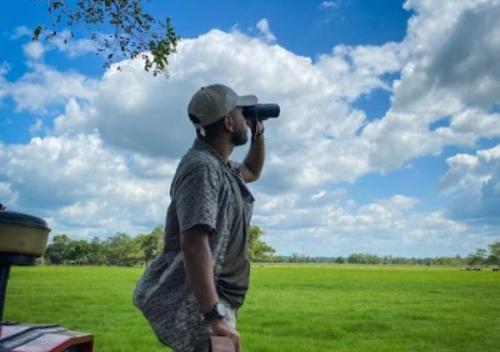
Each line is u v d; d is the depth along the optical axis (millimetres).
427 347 19938
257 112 2941
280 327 24188
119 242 153625
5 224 2309
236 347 2299
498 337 22047
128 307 31203
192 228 2400
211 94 2707
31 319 25766
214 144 2734
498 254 165750
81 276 70688
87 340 2713
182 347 2471
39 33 8477
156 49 8969
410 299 41594
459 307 34844
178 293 2523
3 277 2395
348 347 19422
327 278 75875
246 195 2795
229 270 2627
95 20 8703
